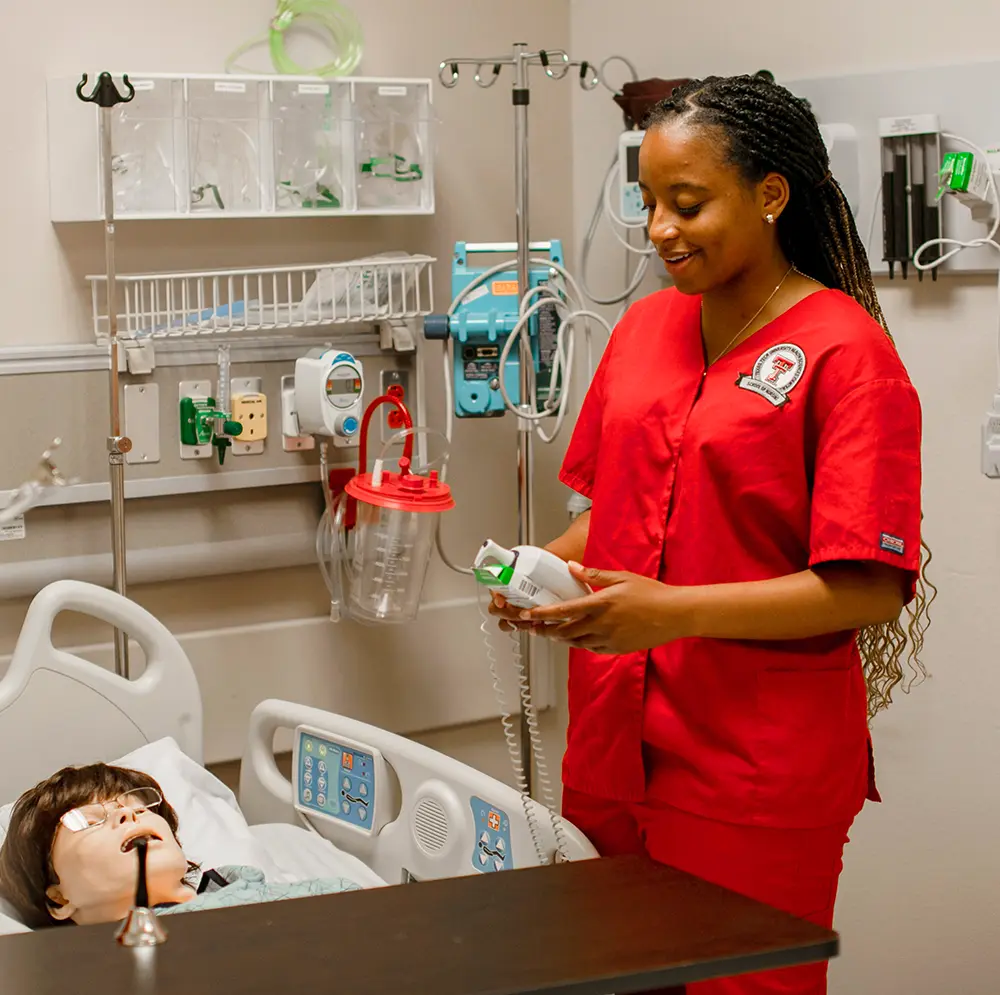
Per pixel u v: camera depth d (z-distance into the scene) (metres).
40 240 2.26
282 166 2.32
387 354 2.50
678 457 1.55
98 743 2.09
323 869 1.95
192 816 1.98
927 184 2.03
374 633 2.62
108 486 2.28
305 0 2.41
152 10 2.32
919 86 2.06
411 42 2.59
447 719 2.73
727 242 1.45
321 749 2.11
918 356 2.12
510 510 2.80
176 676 2.15
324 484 2.42
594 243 2.79
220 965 0.92
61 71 2.25
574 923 1.01
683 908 1.05
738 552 1.53
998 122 1.97
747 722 1.52
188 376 2.31
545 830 1.70
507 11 2.70
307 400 2.30
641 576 1.45
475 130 2.68
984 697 2.08
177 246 2.39
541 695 2.83
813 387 1.47
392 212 2.40
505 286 2.38
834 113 2.18
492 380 2.38
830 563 1.45
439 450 2.68
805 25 2.27
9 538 2.23
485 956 0.94
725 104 1.44
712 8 2.45
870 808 2.27
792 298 1.54
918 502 1.46
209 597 2.48
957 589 2.11
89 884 1.74
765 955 0.96
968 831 2.12
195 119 2.25
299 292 2.51
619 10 2.67
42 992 0.88
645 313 1.69
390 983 0.89
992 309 2.01
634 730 1.60
